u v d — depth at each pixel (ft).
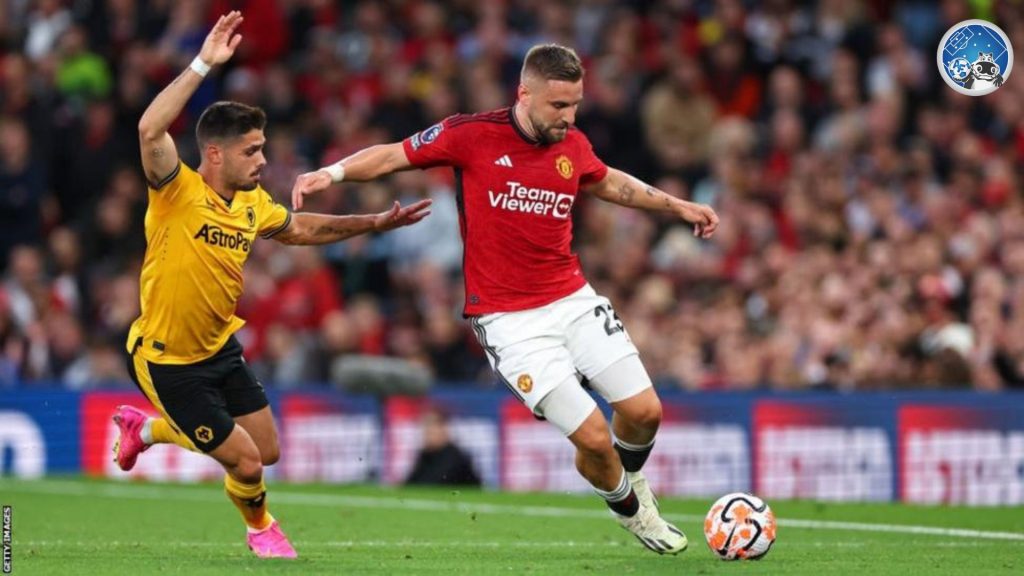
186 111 214.90
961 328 169.48
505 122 92.02
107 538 110.11
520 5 226.58
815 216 196.03
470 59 217.36
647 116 214.90
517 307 92.07
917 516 131.64
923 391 156.35
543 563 91.15
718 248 192.54
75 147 207.82
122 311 184.03
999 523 125.80
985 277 173.27
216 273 91.61
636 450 94.58
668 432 158.40
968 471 155.43
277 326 185.37
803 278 179.42
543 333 91.76
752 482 157.89
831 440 157.07
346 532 116.06
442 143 92.02
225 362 94.02
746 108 221.87
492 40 217.36
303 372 181.68
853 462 156.46
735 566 89.15
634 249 189.67
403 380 159.33
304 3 227.61
